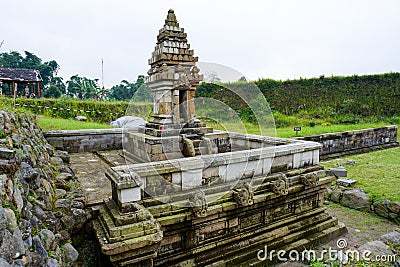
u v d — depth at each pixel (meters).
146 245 3.01
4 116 3.45
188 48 5.78
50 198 3.43
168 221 3.45
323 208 5.14
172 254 3.62
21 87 24.42
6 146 2.92
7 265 1.80
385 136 11.68
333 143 9.77
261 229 4.34
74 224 3.45
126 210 3.16
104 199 3.80
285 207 4.64
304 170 4.91
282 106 18.47
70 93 32.19
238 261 4.02
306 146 5.02
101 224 3.29
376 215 5.75
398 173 7.23
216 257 3.90
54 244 2.74
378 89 18.72
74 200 3.78
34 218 2.68
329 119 16.61
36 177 3.22
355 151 10.47
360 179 6.84
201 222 3.74
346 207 6.23
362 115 17.11
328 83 20.08
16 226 2.13
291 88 20.03
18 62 33.44
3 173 2.51
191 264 3.70
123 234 2.98
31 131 5.11
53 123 9.69
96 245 3.48
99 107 15.95
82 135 7.94
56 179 4.20
